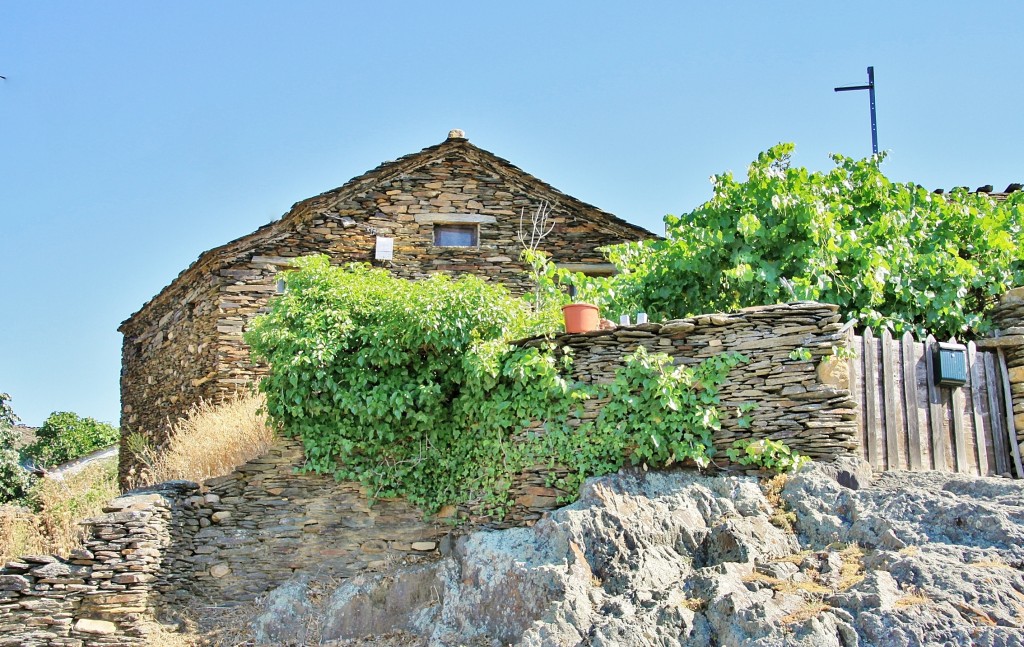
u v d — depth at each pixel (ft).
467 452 34.27
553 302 39.68
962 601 23.95
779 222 37.11
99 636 31.01
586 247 52.26
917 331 35.70
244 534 33.71
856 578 25.64
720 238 37.45
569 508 30.40
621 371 32.37
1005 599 23.98
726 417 31.65
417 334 34.50
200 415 43.88
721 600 25.41
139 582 31.94
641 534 28.78
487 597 29.32
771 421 31.24
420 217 51.62
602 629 25.57
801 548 28.25
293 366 34.19
